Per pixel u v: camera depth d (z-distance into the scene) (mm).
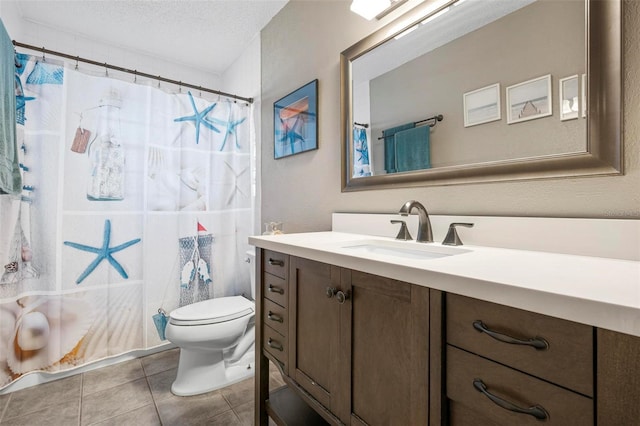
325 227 1696
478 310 564
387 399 746
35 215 1706
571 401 454
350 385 854
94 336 1869
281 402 1308
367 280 797
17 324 1638
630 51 764
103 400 1555
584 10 825
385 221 1328
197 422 1404
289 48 1952
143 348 2029
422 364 658
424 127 1205
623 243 748
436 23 1170
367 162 1432
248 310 1784
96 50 2328
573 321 450
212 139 2314
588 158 812
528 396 500
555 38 877
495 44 1004
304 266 1040
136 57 2498
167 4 1941
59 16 2033
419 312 664
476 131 1052
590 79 809
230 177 2389
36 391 1625
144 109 2051
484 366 555
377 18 1388
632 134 761
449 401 620
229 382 1718
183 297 2178
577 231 819
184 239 2191
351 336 851
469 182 1062
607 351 419
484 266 667
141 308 2033
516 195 966
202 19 2107
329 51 1652
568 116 854
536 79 914
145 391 1640
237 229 2430
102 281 1899
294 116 1902
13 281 1615
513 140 963
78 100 1825
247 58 2451
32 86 1700
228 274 2387
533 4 922
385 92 1347
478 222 1023
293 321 1091
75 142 1813
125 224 1984
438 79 1159
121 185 1966
